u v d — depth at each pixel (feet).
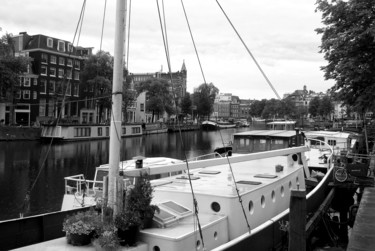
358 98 60.49
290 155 35.60
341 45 61.77
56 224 22.41
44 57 179.01
